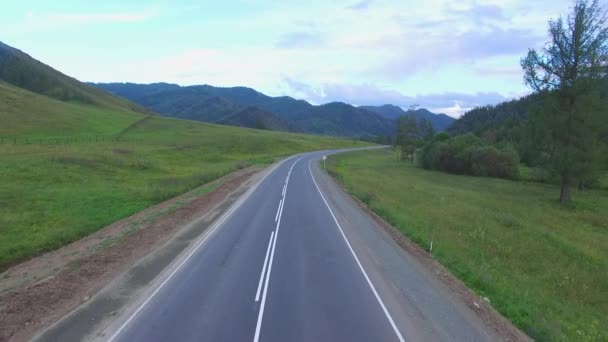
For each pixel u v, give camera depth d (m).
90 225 19.66
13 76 152.50
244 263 13.70
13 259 14.95
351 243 16.66
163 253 14.65
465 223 25.03
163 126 102.88
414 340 8.92
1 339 8.56
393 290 11.73
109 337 8.73
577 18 36.62
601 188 52.72
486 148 62.72
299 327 9.28
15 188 26.45
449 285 12.55
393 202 30.39
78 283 11.74
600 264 19.12
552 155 38.94
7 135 63.78
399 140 83.75
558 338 9.80
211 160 58.62
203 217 20.95
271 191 30.64
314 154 78.56
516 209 32.75
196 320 9.52
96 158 41.62
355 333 9.10
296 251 15.26
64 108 99.06
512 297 12.36
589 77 36.22
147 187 30.56
